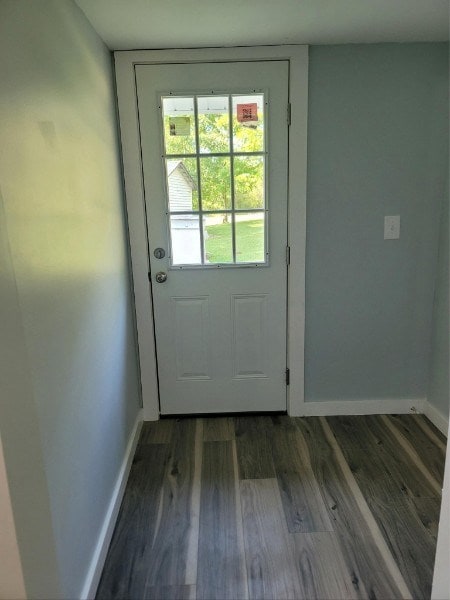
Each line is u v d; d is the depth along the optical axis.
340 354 2.29
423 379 2.33
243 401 2.37
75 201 1.29
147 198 2.08
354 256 2.16
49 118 1.10
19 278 0.88
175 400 2.35
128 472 1.88
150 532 1.56
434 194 2.10
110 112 1.86
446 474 1.10
